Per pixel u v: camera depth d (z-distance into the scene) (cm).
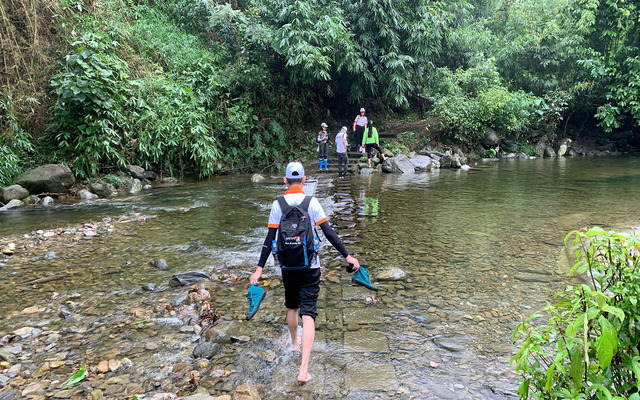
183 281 459
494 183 1145
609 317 166
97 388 271
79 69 1105
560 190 1002
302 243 282
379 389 262
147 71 1317
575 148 2056
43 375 288
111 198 1030
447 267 486
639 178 1184
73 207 917
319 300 406
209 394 263
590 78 1916
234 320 369
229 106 1558
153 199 1008
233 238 645
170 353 318
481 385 263
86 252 584
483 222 699
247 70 1540
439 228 667
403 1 1697
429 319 358
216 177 1424
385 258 525
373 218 748
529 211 774
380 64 1773
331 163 1549
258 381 278
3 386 275
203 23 1628
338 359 300
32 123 1127
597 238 181
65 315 381
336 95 1959
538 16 1978
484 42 2014
